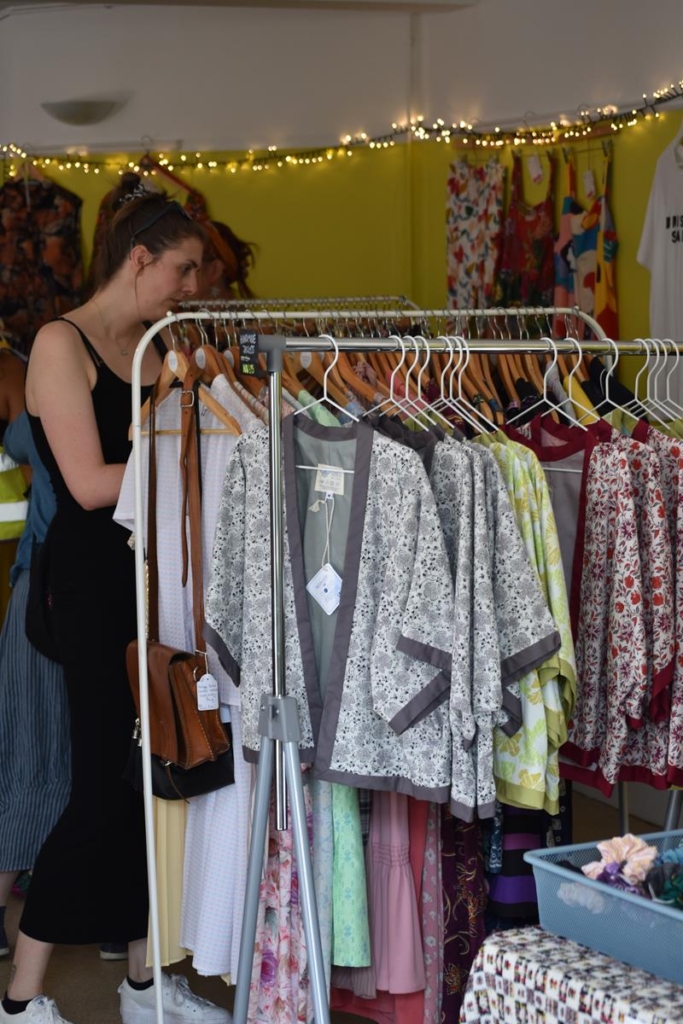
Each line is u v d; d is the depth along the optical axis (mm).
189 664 2656
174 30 6438
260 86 6445
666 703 2703
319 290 6516
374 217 6426
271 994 2723
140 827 3023
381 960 2699
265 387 2801
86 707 3014
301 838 2352
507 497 2475
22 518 3543
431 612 2365
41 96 6500
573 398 2988
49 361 3004
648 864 1728
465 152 5906
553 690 2527
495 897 2824
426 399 2973
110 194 6281
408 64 6262
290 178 6480
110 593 3021
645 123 5039
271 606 2381
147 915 3043
